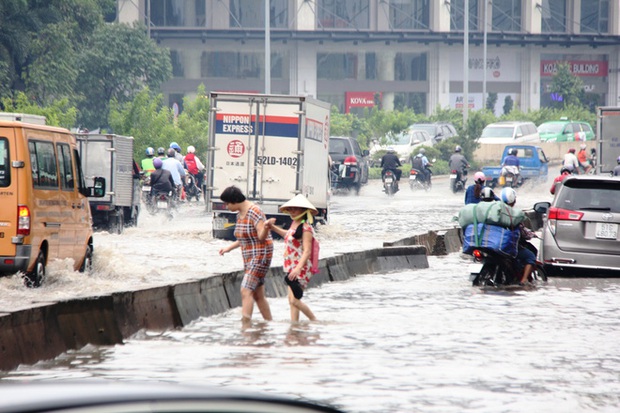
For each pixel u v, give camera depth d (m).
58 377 20.33
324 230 61.84
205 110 121.38
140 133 105.94
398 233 62.56
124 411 5.65
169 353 23.59
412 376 20.42
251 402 6.06
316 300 35.47
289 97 57.50
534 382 20.06
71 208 37.41
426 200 98.38
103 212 61.75
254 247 29.11
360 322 29.28
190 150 93.88
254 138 57.62
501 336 26.48
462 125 166.75
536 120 192.00
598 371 21.44
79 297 24.80
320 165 61.47
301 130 57.50
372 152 145.38
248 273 29.16
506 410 17.31
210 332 27.62
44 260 34.88
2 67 134.25
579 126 170.12
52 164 35.62
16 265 32.75
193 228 64.50
